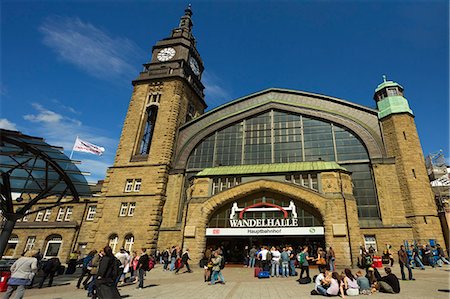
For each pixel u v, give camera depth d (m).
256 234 26.02
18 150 19.91
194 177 31.45
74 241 41.12
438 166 44.75
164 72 45.31
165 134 38.88
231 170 31.06
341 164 31.95
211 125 39.38
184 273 22.05
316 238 29.12
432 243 25.11
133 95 44.41
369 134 32.56
